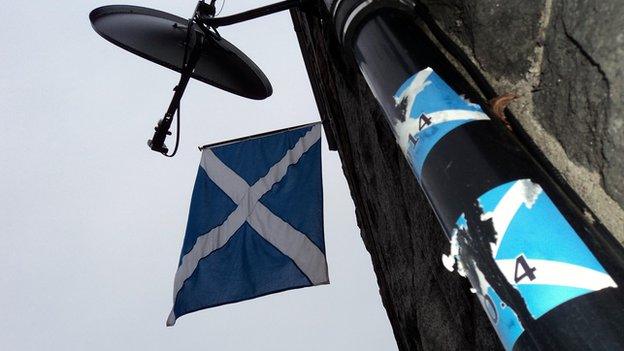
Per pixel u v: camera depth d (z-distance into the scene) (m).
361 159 4.25
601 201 1.09
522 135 1.23
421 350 3.32
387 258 3.84
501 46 1.43
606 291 0.77
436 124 1.11
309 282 4.22
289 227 4.48
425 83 1.20
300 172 4.75
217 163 5.00
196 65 3.55
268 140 5.03
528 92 1.35
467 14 1.58
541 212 0.88
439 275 2.47
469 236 0.94
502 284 0.86
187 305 4.29
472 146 1.01
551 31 1.23
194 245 4.59
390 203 3.35
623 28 0.98
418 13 1.55
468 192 0.96
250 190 4.76
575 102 1.15
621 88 0.99
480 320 2.02
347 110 4.54
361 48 1.46
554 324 0.77
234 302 4.23
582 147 1.14
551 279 0.80
